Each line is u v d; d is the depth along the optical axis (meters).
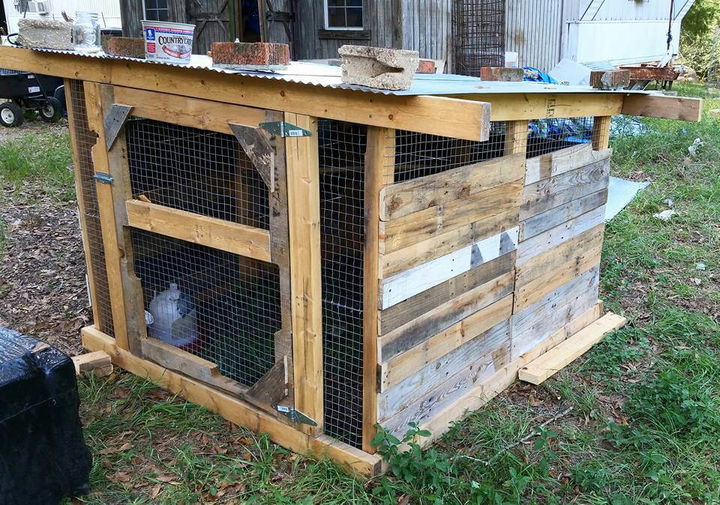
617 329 4.52
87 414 3.46
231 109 2.93
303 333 2.97
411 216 2.79
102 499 2.87
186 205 4.05
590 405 3.59
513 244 3.51
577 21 12.03
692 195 7.41
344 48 2.43
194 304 3.90
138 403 3.58
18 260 5.79
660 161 8.67
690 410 3.34
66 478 2.77
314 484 2.94
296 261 2.89
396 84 2.32
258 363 3.61
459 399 3.43
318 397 3.04
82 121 3.75
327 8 8.83
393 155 2.64
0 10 17.72
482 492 2.79
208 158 3.97
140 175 3.72
